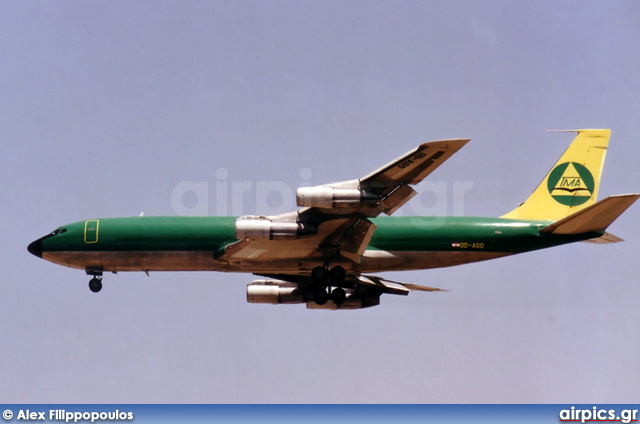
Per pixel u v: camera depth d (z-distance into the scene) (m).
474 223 189.38
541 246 188.88
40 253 192.25
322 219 172.75
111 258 190.75
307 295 195.62
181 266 190.38
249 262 185.38
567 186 199.38
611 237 191.62
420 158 159.62
